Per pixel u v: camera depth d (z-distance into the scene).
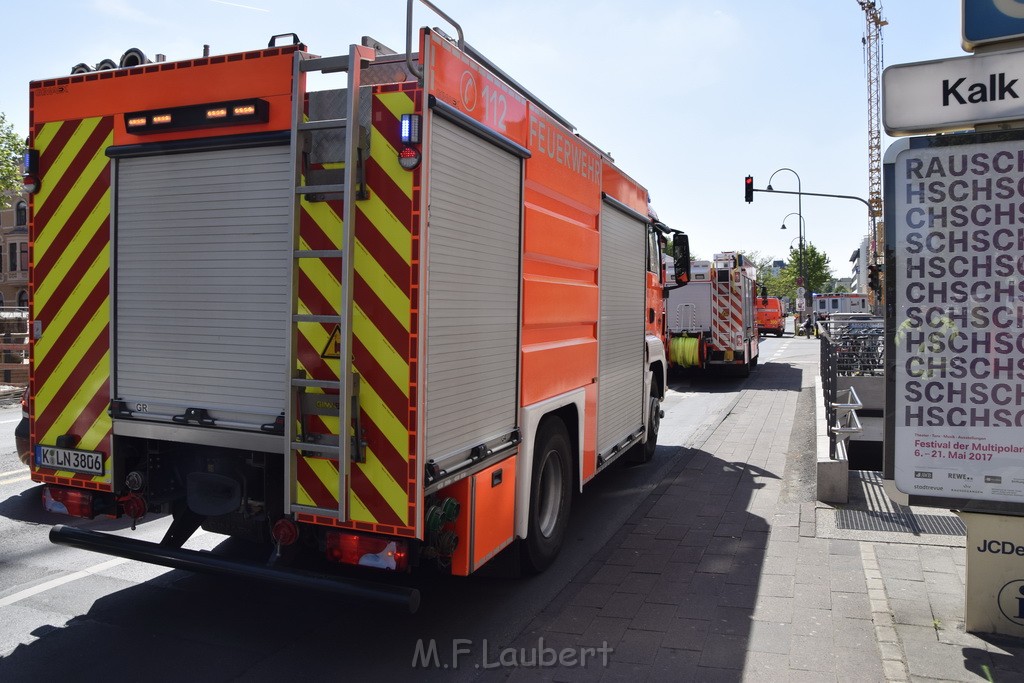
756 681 3.68
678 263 9.23
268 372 3.82
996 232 4.05
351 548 3.63
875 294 30.59
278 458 4.07
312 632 4.30
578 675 3.77
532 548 4.96
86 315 4.26
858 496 7.12
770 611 4.52
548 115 5.05
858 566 5.26
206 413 3.96
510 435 4.55
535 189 4.89
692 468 8.66
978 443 4.10
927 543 5.70
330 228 3.59
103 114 4.14
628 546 5.84
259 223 3.82
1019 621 4.05
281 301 3.79
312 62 3.56
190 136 3.93
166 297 4.06
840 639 4.12
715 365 20.00
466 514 4.03
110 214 4.16
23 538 5.91
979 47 4.10
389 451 3.52
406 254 3.46
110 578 5.11
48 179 4.30
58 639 4.16
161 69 3.99
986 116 4.01
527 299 4.74
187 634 4.25
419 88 3.44
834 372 9.10
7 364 18.38
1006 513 4.05
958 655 3.85
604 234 6.48
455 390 3.85
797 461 9.02
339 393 3.51
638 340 7.79
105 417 4.23
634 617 4.48
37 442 4.42
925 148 4.11
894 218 4.18
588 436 6.09
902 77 4.12
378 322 3.52
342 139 3.55
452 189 3.76
